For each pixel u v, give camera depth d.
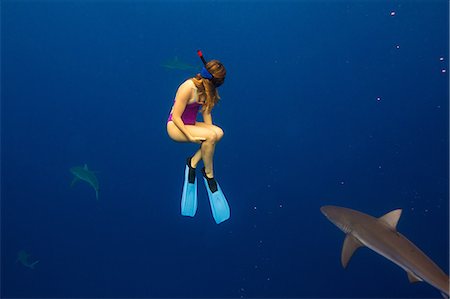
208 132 5.09
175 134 5.17
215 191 5.28
